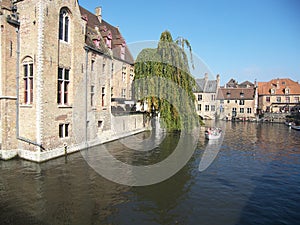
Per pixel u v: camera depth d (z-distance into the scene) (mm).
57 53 13453
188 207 7855
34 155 12500
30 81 12953
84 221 6770
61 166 11961
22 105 12953
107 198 8375
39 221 6715
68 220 6801
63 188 9156
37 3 12188
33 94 12562
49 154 12984
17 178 10141
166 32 16766
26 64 12977
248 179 10961
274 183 10461
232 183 10328
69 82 14812
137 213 7344
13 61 12805
